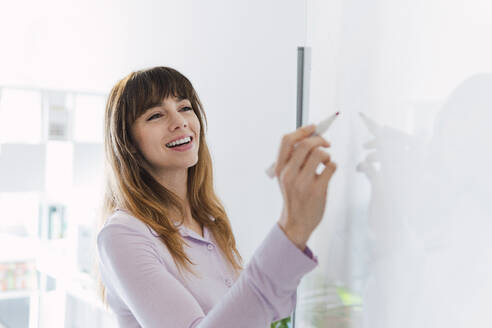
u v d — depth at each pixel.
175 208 1.12
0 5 2.26
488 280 0.56
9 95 2.32
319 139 0.64
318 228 0.91
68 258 2.39
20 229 2.45
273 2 1.71
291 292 0.67
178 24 2.06
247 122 1.83
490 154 0.55
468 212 0.58
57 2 2.33
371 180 0.76
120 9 2.25
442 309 0.63
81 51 2.37
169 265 0.99
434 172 0.64
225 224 1.21
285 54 1.68
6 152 2.33
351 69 0.80
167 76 1.12
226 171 1.94
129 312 1.03
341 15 0.83
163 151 1.08
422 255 0.66
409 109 0.68
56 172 2.43
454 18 0.60
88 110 2.44
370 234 0.77
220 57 1.92
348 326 0.83
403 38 0.69
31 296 2.37
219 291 1.06
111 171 1.13
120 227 0.97
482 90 0.56
